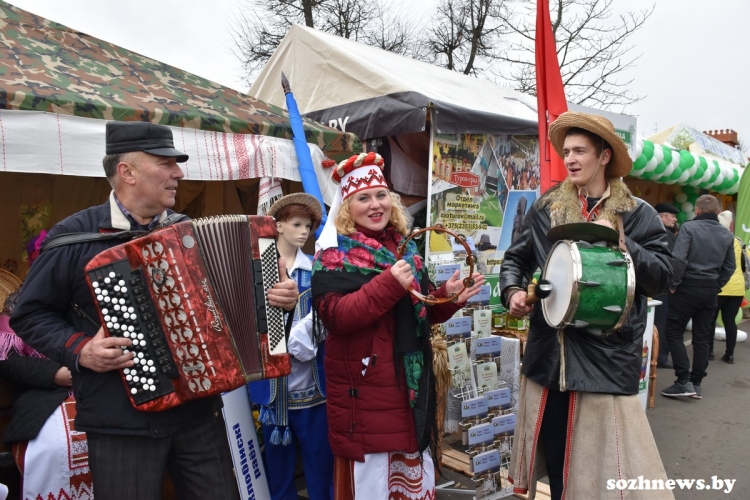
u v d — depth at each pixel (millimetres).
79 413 1875
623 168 2332
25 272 3635
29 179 3625
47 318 1857
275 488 3016
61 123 2746
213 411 2100
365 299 2076
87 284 1760
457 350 3346
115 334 1738
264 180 3715
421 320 2260
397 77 4984
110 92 3096
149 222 2004
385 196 2338
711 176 9359
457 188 5055
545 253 2518
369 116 4797
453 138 4969
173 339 1790
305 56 5555
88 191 3891
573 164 2352
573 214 2369
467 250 2271
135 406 1788
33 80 2816
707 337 5539
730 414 5086
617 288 2100
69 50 3326
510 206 5652
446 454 3943
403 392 2229
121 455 1875
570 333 2316
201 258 1810
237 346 1866
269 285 1937
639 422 2271
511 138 5637
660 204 7336
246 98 3979
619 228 2297
